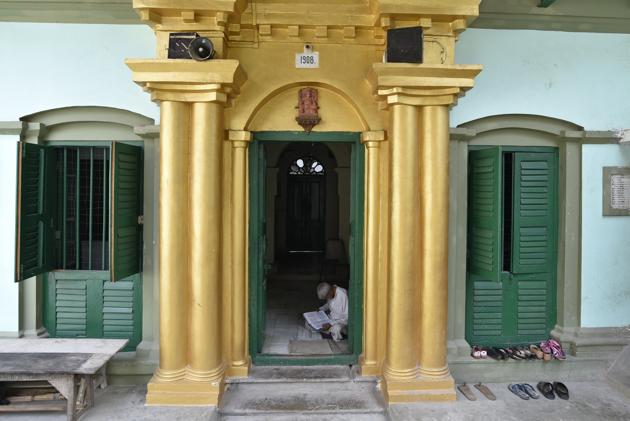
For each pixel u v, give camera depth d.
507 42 4.03
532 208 4.17
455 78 3.27
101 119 3.92
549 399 3.65
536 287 4.22
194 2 3.13
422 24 3.28
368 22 3.49
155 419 3.13
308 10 3.46
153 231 3.92
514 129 4.14
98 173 4.14
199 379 3.33
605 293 4.12
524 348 4.14
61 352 3.31
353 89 3.61
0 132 3.85
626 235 4.13
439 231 3.42
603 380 3.97
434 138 3.40
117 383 3.82
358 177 3.77
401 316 3.40
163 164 3.34
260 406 3.32
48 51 3.83
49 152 3.93
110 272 3.53
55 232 4.05
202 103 3.32
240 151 3.62
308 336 4.36
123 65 3.85
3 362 3.12
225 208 3.62
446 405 3.36
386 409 3.33
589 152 4.09
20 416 3.24
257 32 3.54
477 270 4.05
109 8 3.79
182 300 3.38
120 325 4.02
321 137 3.77
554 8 3.97
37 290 3.95
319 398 3.43
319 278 7.14
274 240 8.38
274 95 3.70
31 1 3.72
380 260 3.68
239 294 3.65
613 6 4.00
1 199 3.87
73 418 3.05
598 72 4.10
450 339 4.02
